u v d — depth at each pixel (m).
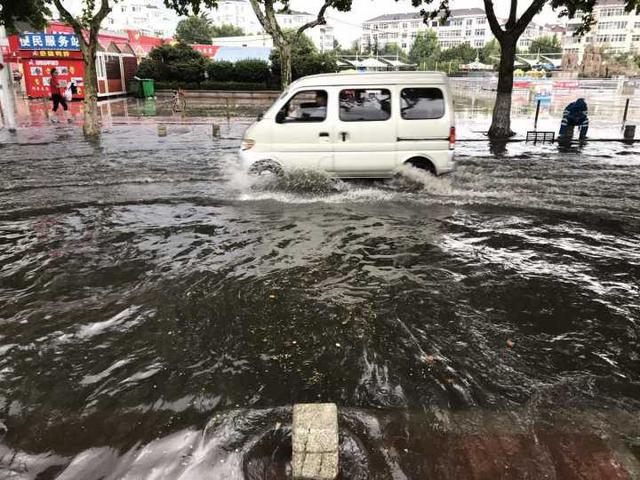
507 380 3.53
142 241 6.31
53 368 3.67
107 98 32.34
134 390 3.42
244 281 5.09
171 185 9.35
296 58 34.72
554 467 2.75
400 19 128.50
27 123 19.28
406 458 2.82
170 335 4.09
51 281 5.12
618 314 4.48
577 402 3.30
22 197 8.48
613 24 89.88
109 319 4.35
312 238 6.42
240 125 19.45
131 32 44.78
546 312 4.50
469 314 4.45
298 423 2.65
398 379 3.53
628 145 14.93
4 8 14.88
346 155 8.80
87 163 11.60
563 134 15.87
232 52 43.81
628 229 6.99
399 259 5.73
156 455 2.86
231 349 3.89
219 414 3.18
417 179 8.88
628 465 2.76
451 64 62.06
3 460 2.83
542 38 93.00
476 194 8.77
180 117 22.27
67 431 3.05
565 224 7.17
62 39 27.11
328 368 3.65
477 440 2.96
